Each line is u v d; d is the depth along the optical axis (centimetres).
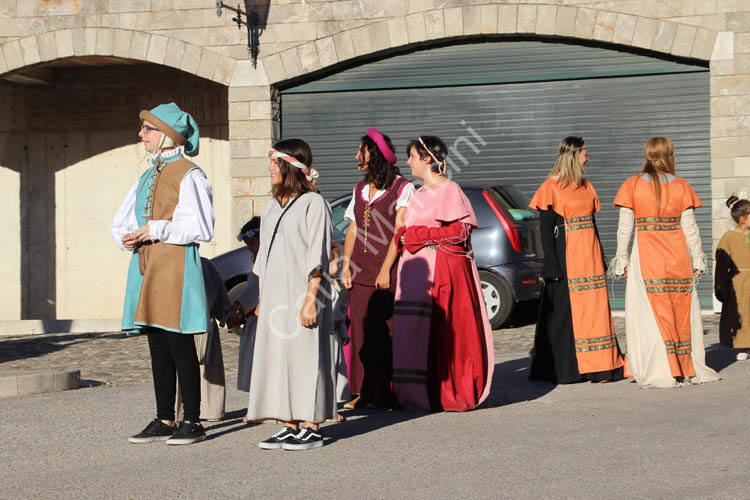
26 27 1784
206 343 684
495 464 552
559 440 612
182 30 1747
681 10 1605
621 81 1659
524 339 1220
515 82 1695
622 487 494
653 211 806
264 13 1727
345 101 1752
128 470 564
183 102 1988
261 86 1731
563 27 1641
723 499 468
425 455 581
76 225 2038
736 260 941
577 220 845
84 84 2022
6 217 2055
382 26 1695
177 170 634
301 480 527
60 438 669
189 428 638
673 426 645
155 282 623
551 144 1686
